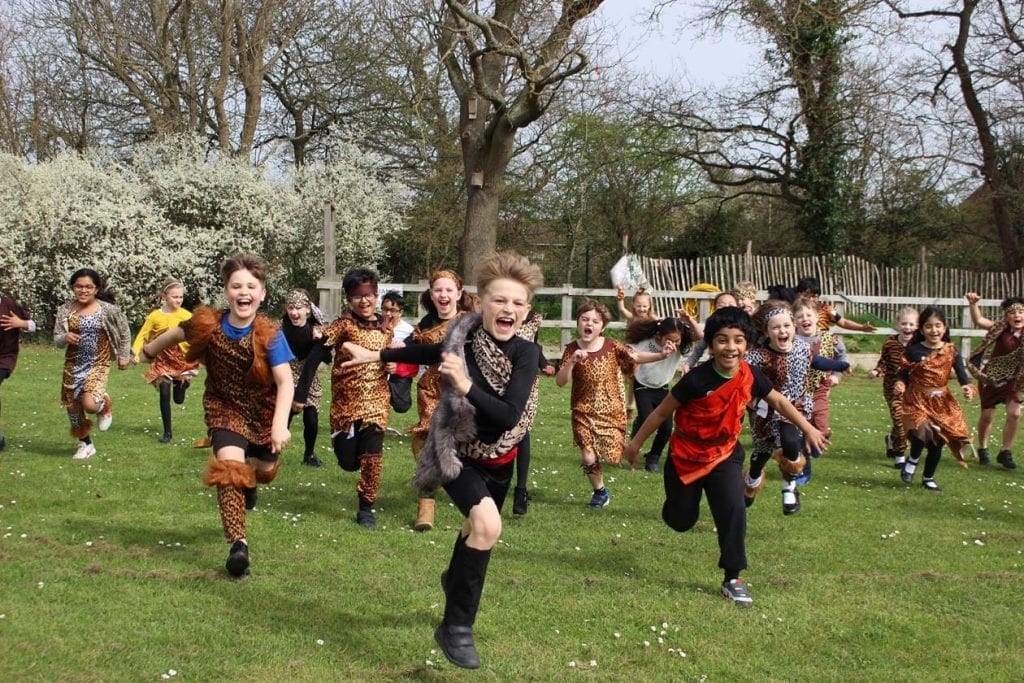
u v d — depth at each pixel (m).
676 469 5.25
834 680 4.05
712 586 5.29
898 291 20.11
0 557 5.27
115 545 5.61
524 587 5.16
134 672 3.83
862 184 27.98
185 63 27.58
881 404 14.04
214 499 6.98
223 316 5.08
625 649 4.32
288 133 32.25
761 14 22.98
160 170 23.91
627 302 18.28
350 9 27.09
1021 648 4.46
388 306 9.39
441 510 6.96
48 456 8.46
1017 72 24.97
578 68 18.39
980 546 6.31
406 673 3.97
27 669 3.78
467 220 20.55
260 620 4.48
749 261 19.38
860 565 5.77
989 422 9.65
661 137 29.41
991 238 29.14
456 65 20.84
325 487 7.67
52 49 27.95
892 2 23.44
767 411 6.63
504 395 3.94
